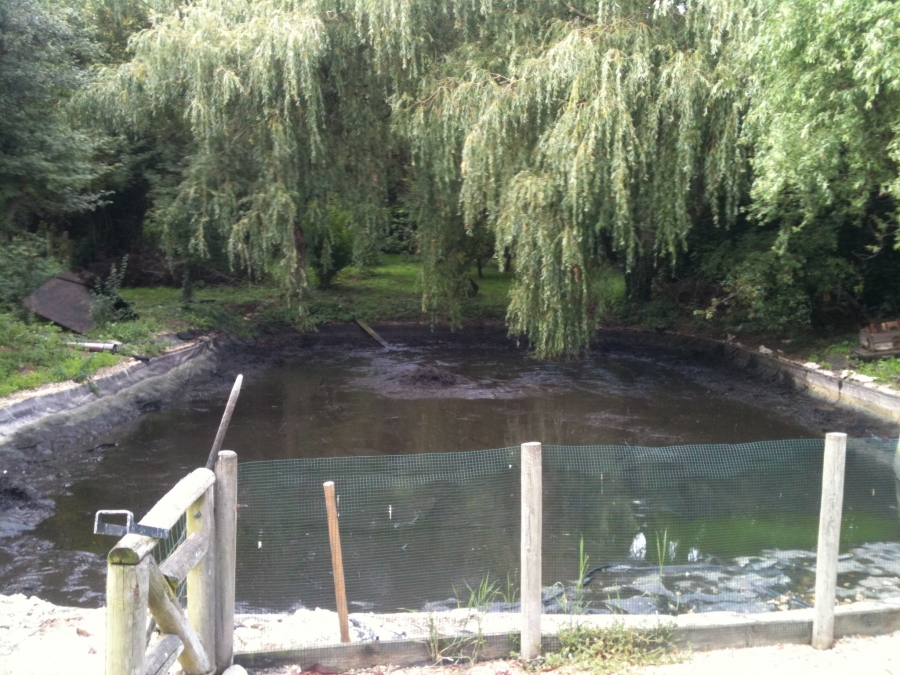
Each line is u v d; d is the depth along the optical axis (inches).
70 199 631.2
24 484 344.8
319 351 768.3
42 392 424.5
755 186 455.8
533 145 507.5
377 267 1184.8
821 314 659.4
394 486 254.8
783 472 253.9
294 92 538.9
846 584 221.5
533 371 674.8
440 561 235.3
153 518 112.6
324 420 496.4
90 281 733.3
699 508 255.3
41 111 592.4
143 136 720.3
